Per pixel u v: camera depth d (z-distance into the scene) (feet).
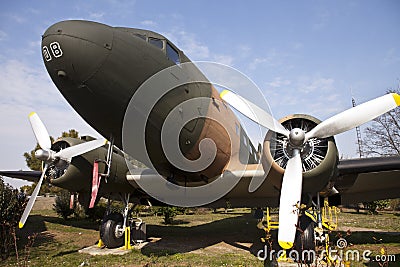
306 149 20.51
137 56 16.43
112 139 20.01
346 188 26.55
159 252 26.14
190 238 34.24
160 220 57.98
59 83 15.98
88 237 34.88
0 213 26.68
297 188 18.97
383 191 28.12
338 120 19.49
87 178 27.32
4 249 26.22
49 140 29.68
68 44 14.67
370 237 34.50
